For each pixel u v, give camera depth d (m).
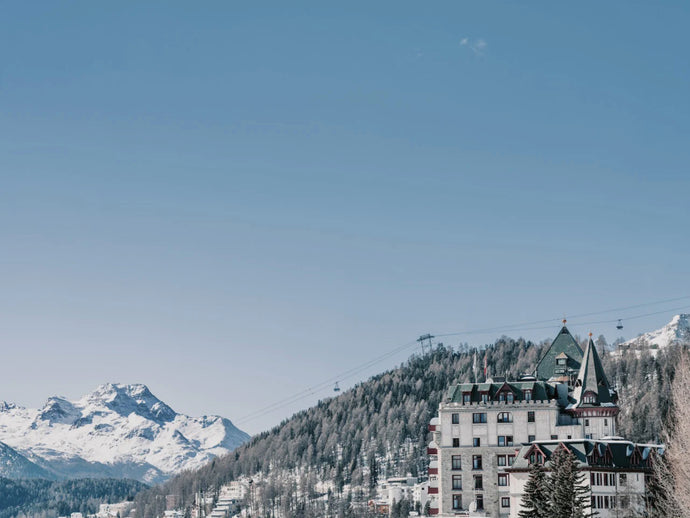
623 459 186.50
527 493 163.00
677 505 152.12
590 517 181.38
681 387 162.12
